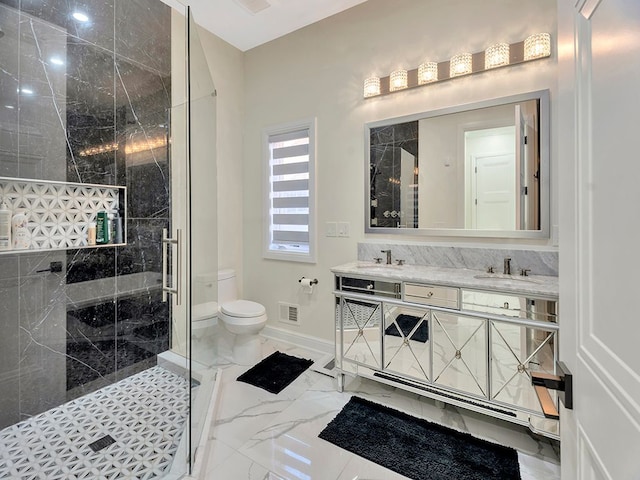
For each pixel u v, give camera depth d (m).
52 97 1.91
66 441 1.65
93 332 2.12
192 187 2.04
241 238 3.15
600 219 0.54
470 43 2.09
